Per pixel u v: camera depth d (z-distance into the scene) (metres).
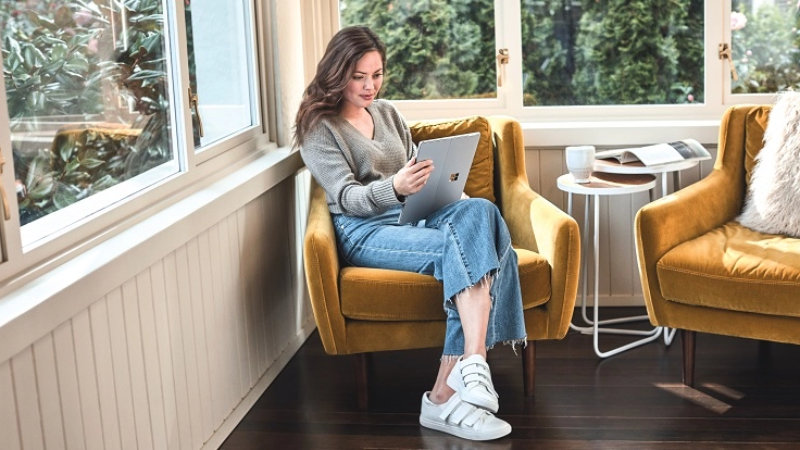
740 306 2.78
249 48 3.30
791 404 2.86
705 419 2.78
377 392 3.07
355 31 3.01
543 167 3.73
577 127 3.67
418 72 3.90
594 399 2.95
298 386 3.13
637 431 2.72
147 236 2.23
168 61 2.63
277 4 3.36
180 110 2.68
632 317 3.64
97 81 2.23
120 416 2.12
